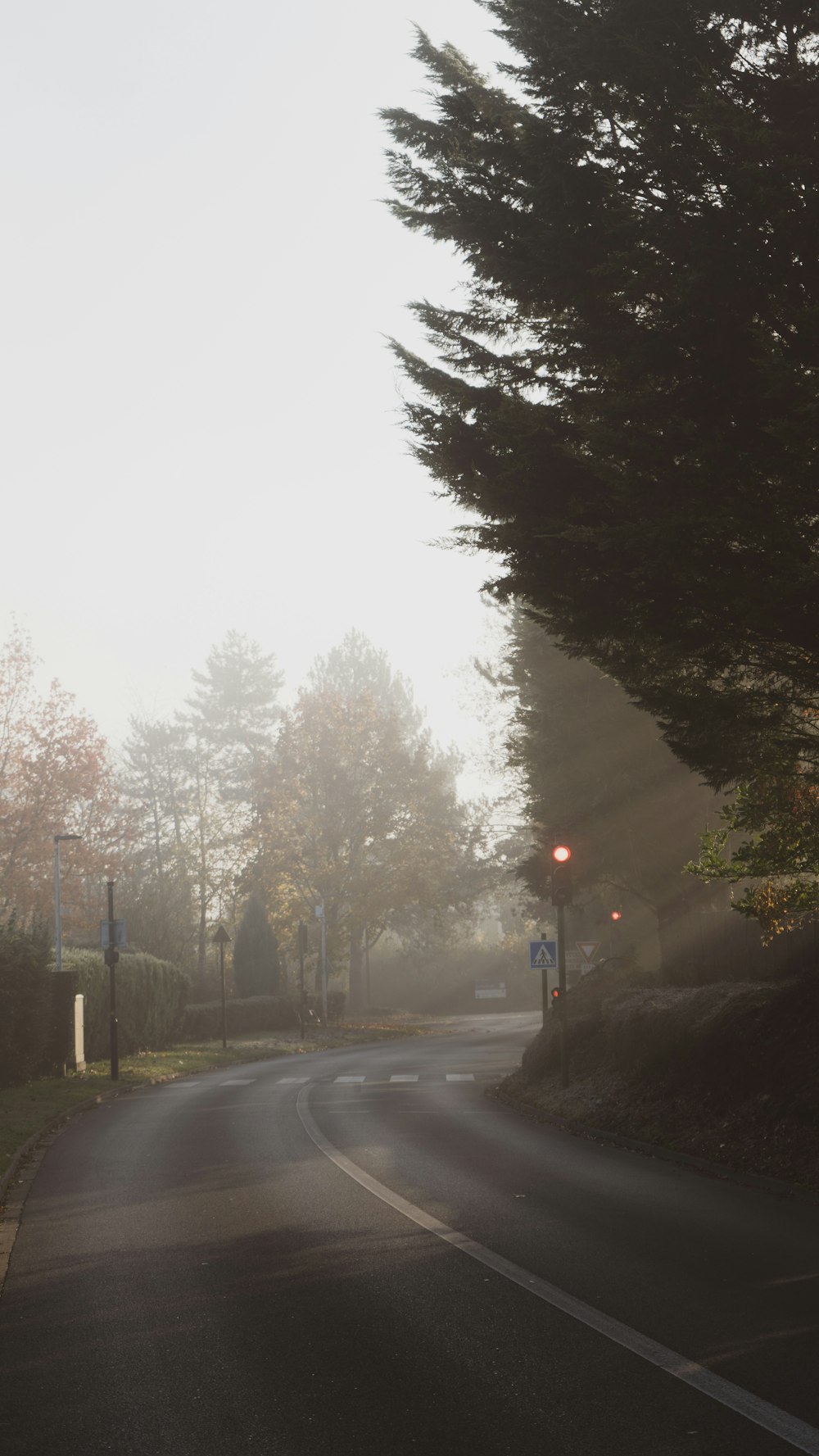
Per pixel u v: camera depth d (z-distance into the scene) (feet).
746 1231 33.22
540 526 38.81
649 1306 25.02
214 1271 29.50
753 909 53.93
